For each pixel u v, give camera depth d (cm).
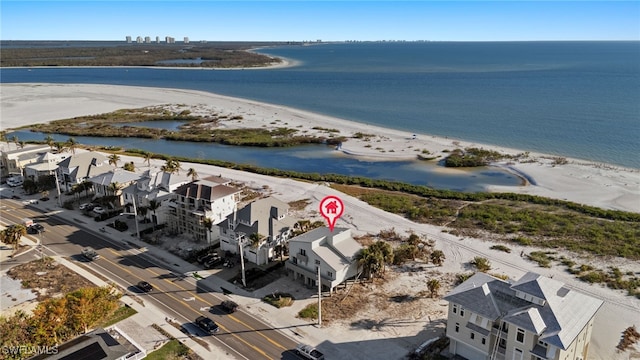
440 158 15862
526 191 12631
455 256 8644
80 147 16900
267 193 12119
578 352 5309
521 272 8000
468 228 9975
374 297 7244
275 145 17812
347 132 19475
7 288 7369
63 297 6531
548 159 15238
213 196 9131
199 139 18625
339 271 7306
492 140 17838
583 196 12081
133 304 6950
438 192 12431
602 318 6694
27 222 9800
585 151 16088
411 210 10925
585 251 8812
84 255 8488
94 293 6519
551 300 5191
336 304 7031
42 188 11975
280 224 8556
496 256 8625
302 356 5791
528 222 10212
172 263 8294
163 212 9938
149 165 14525
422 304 7044
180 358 5738
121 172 11356
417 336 6262
